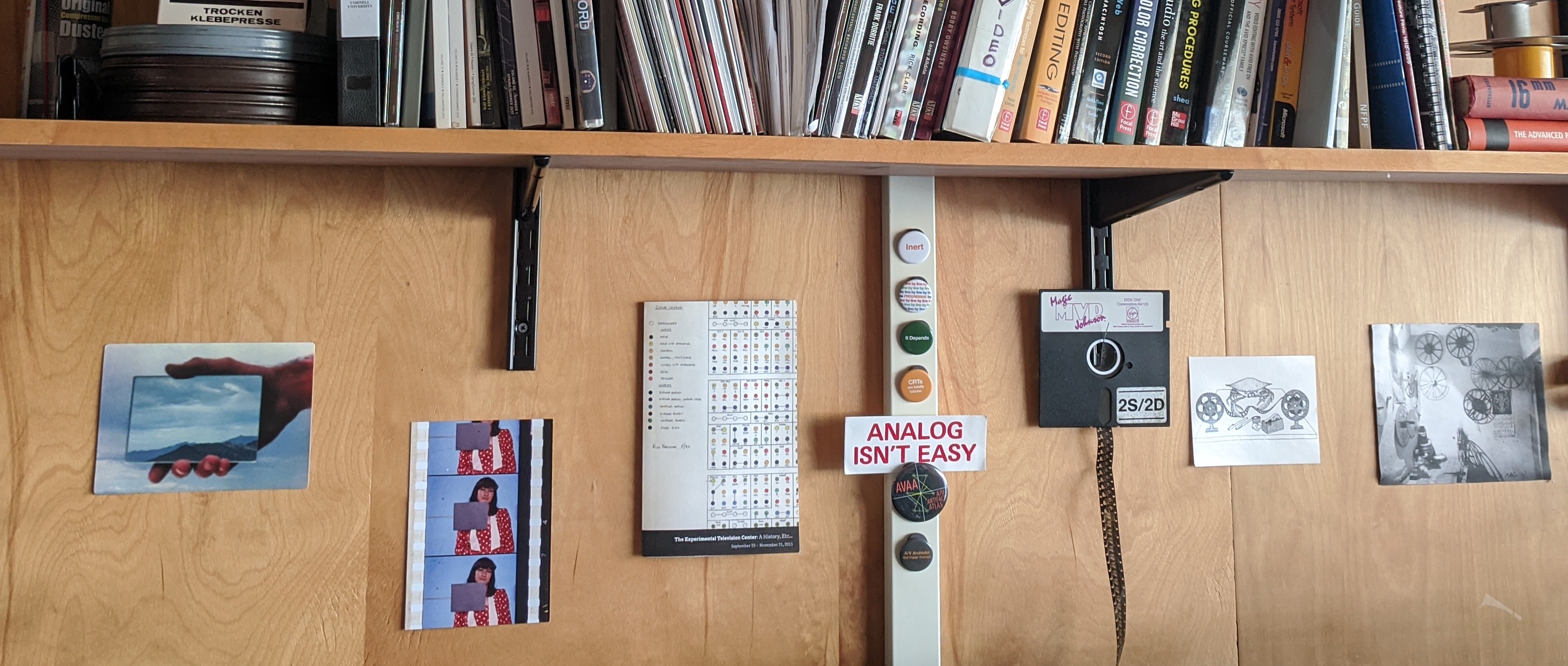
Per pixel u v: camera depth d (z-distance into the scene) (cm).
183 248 97
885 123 92
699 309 105
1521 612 118
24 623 94
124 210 96
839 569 107
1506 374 119
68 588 95
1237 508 114
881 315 109
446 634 100
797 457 106
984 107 92
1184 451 113
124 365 96
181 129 81
